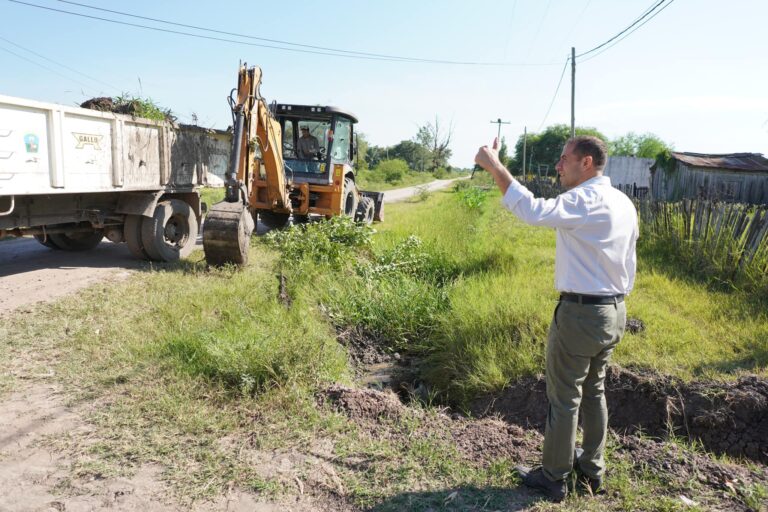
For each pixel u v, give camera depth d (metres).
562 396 2.79
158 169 7.91
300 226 9.45
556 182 23.52
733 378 4.39
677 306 6.39
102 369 4.26
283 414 3.68
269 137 9.19
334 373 4.59
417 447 3.35
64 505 2.76
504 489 2.97
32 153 5.63
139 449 3.23
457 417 4.45
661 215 9.85
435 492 2.93
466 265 8.75
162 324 5.13
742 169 20.05
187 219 8.80
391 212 19.62
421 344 6.04
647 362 4.69
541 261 8.83
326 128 11.65
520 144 70.75
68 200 6.88
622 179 28.06
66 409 3.69
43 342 4.77
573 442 2.81
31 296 6.11
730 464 3.45
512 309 5.56
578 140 2.77
